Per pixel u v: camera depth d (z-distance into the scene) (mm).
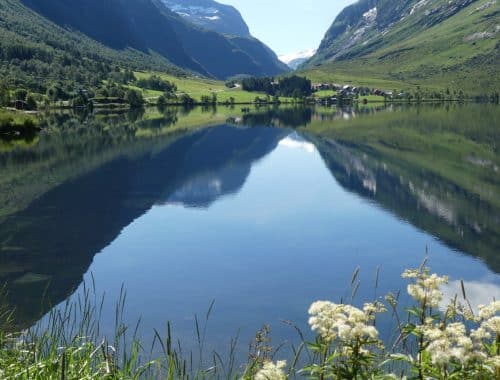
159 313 24406
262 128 139875
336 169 75938
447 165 75812
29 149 89062
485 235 40531
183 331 22062
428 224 44125
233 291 27766
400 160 82125
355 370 6168
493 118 151375
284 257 34281
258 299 26516
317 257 34312
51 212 46469
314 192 58844
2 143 96750
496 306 6211
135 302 25984
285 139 114500
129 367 10258
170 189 58438
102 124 144625
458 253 35938
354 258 34156
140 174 67875
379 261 33562
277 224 43750
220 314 24312
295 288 28219
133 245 37094
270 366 6352
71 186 58406
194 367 16906
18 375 9281
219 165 79000
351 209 49875
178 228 42031
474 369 5715
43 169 69438
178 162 80375
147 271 31375
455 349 5590
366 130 129500
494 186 61094
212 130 132500
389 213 48188
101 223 43125
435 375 6008
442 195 56688
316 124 151500
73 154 84188
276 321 23312
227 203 52250
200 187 60844
